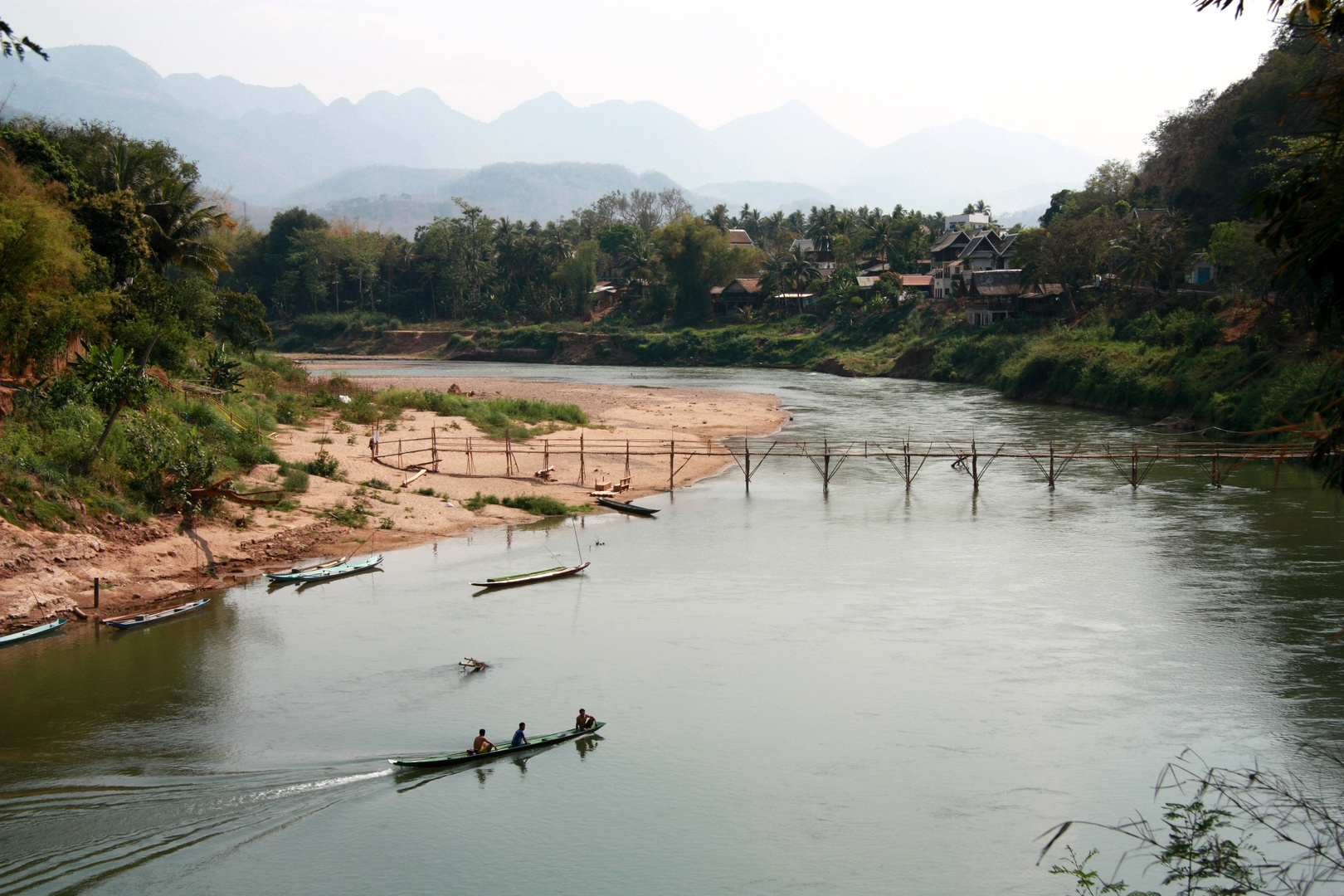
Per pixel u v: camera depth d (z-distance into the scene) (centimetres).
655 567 4512
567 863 2258
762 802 2505
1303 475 6338
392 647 3481
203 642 3497
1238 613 3725
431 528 5112
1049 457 6831
